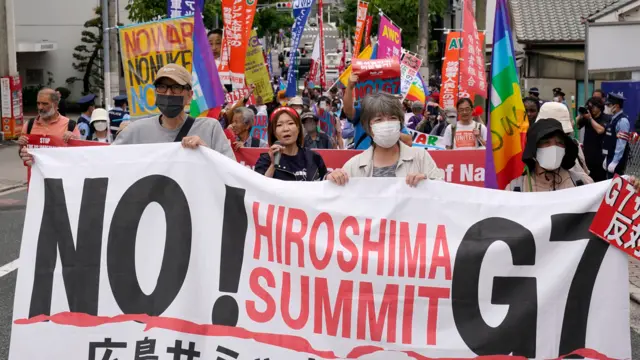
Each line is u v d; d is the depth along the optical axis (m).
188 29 8.67
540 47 31.09
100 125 12.74
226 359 5.21
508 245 5.16
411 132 11.73
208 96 8.40
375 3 38.25
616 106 14.67
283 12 49.00
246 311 5.27
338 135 15.23
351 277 5.19
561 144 5.66
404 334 5.13
